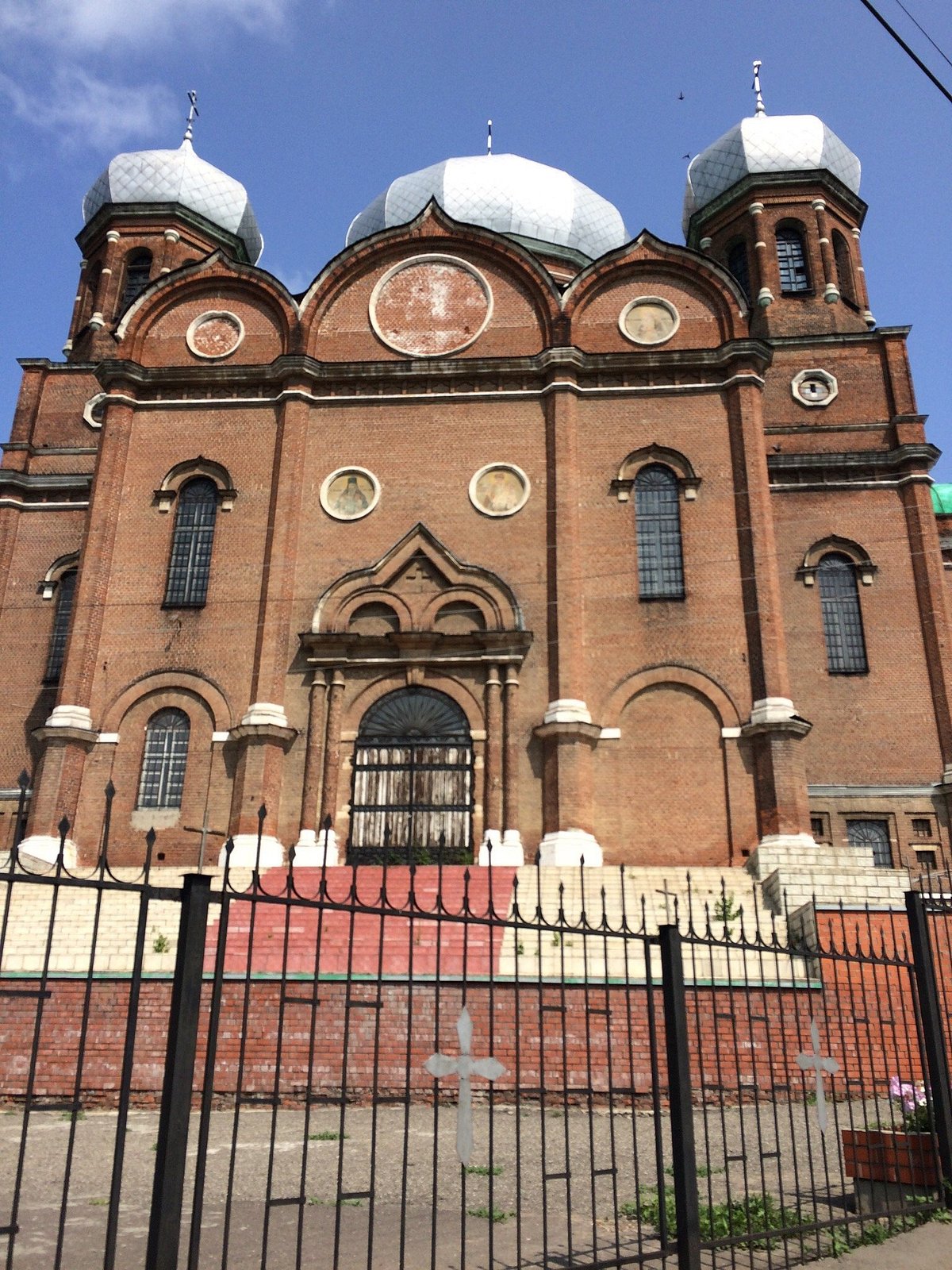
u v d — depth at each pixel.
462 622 28.45
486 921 7.55
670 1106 8.01
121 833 26.94
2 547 33.69
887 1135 9.85
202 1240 8.52
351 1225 8.97
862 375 34.50
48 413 35.78
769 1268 7.90
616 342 31.05
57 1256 5.46
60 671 32.22
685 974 16.38
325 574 28.97
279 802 27.00
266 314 31.98
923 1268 8.18
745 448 29.06
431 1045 15.07
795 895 21.61
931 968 10.62
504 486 29.39
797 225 38.22
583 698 27.25
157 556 29.38
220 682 28.03
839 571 32.06
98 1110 14.77
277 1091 6.43
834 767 30.17
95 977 15.51
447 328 31.42
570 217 40.59
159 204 39.56
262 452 30.14
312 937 19.66
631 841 26.27
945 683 30.42
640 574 28.56
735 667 27.42
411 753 27.56
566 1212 9.38
